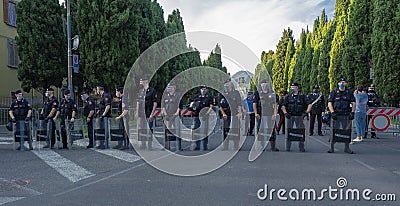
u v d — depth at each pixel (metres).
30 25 20.41
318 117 15.71
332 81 30.50
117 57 20.36
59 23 21.28
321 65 35.97
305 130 10.62
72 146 11.74
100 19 20.14
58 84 21.67
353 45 24.11
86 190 6.12
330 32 35.59
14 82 24.05
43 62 20.56
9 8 23.77
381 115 14.51
